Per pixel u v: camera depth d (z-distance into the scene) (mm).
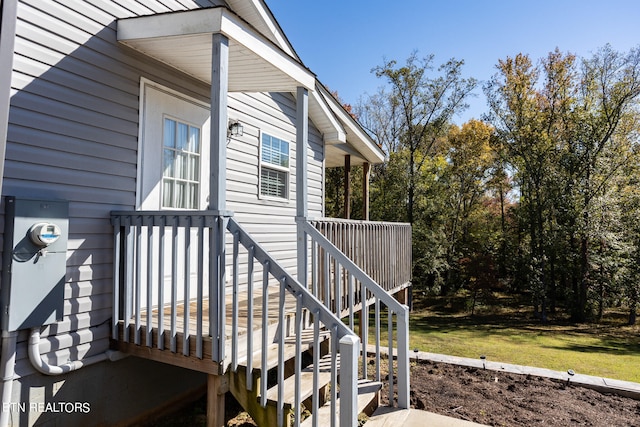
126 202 3373
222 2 4773
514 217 17750
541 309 13641
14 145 2551
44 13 2746
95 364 3016
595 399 4121
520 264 15781
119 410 3186
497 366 4965
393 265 6629
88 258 3008
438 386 4328
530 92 14648
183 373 3828
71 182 2908
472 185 18734
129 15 3426
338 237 4492
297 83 3939
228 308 3865
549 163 14141
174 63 3770
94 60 3096
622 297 12578
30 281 2541
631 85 12953
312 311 2438
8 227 2477
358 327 9711
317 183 7402
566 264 14031
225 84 2854
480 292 15695
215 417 2621
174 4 3965
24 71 2615
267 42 3334
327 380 3180
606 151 13297
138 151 3496
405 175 16750
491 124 15461
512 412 3717
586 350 7941
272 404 2617
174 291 2799
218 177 2721
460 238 18359
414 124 17516
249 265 2650
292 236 6312
